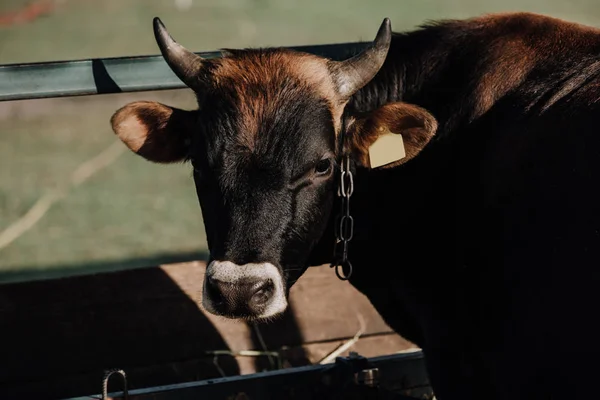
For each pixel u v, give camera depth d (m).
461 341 5.30
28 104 18.72
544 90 4.88
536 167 4.61
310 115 4.82
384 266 5.68
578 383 4.30
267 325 6.78
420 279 5.45
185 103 16.94
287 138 4.73
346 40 23.88
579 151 4.45
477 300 4.99
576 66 4.88
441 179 5.24
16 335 6.25
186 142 5.27
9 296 6.26
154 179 14.70
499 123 5.01
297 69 4.98
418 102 5.44
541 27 5.24
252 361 6.73
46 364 6.29
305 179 4.76
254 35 25.25
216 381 5.66
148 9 31.06
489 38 5.29
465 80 5.24
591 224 4.29
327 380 5.82
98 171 14.94
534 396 4.59
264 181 4.65
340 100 5.01
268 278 4.52
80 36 25.69
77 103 18.86
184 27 27.19
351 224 5.03
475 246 4.96
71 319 6.36
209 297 4.56
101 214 12.88
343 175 4.96
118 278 6.49
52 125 17.48
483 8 28.52
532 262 4.54
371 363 6.04
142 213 12.94
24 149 15.96
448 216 5.21
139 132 5.23
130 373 6.46
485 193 4.90
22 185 14.01
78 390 6.33
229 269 4.47
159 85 5.95
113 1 32.53
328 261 5.41
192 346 6.62
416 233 5.39
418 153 5.26
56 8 30.75
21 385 6.24
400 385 6.17
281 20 28.16
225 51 5.31
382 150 5.10
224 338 6.70
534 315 4.52
